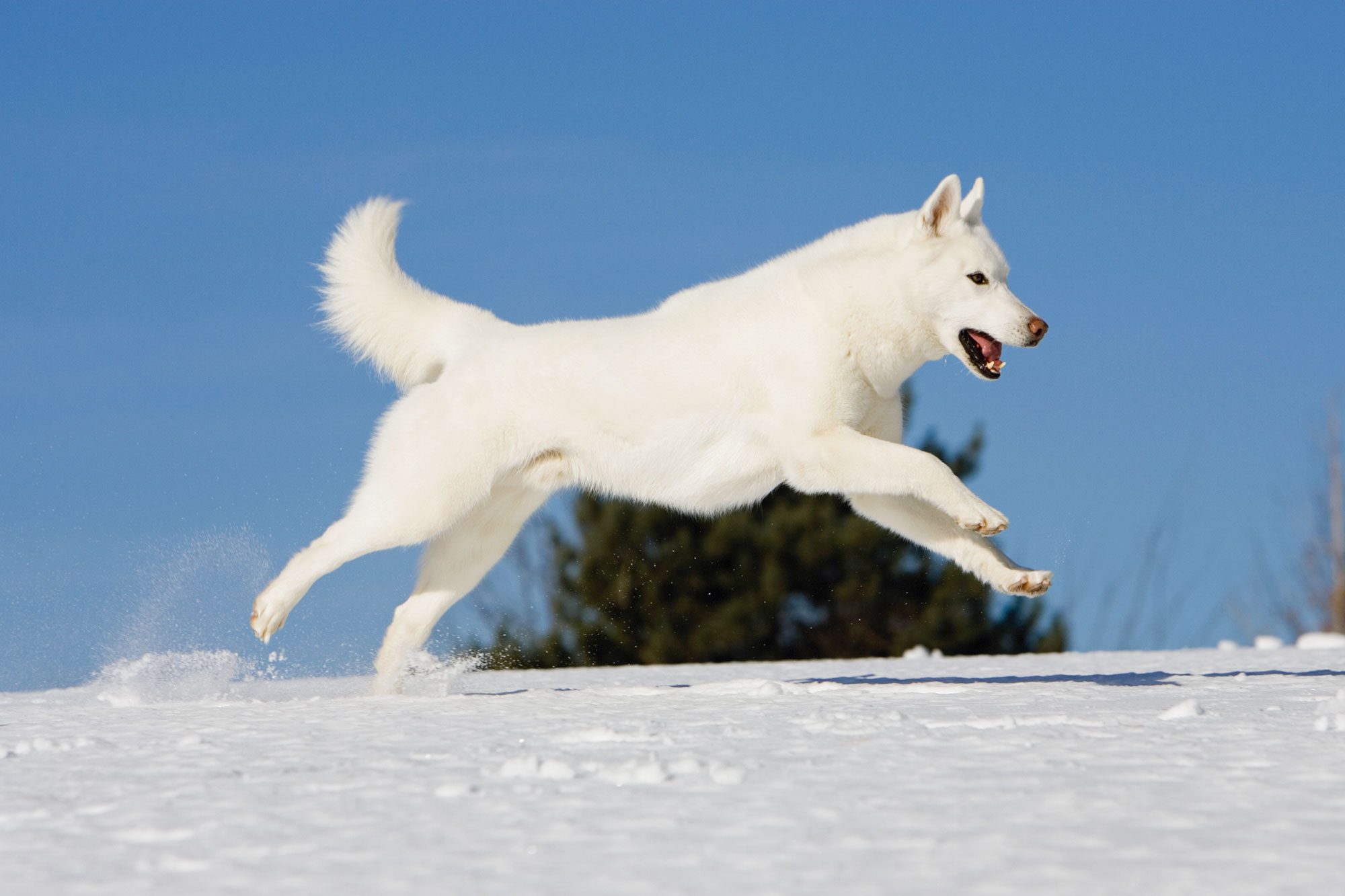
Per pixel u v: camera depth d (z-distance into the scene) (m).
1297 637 29.14
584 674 12.66
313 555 8.41
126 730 5.98
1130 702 6.66
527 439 8.46
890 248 8.37
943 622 24.75
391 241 9.36
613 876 2.94
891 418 8.74
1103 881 2.82
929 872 2.93
